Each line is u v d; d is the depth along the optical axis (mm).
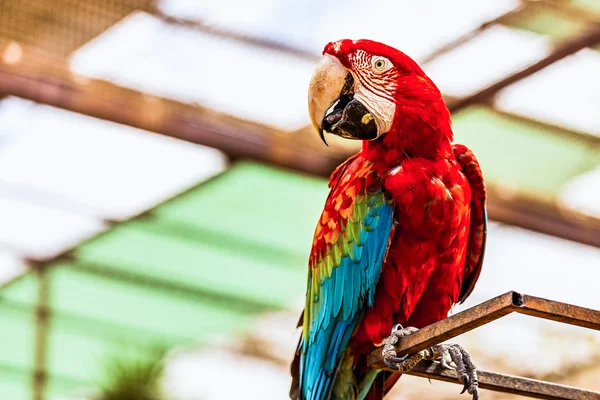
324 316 6402
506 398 12875
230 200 12070
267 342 15312
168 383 12406
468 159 6398
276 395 15656
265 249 13078
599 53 9969
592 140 10984
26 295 14383
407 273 6168
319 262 6543
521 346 14016
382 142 6328
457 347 5523
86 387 15773
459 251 6270
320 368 6340
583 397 5520
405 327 6207
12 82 10188
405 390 14125
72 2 9594
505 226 12234
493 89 10250
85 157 11758
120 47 10109
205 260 13422
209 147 10867
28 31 9914
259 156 10953
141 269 13773
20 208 12805
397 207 6164
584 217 12180
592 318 4656
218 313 14711
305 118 10891
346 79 6477
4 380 16188
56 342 15383
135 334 15188
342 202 6398
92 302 14539
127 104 10578
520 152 11312
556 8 9523
